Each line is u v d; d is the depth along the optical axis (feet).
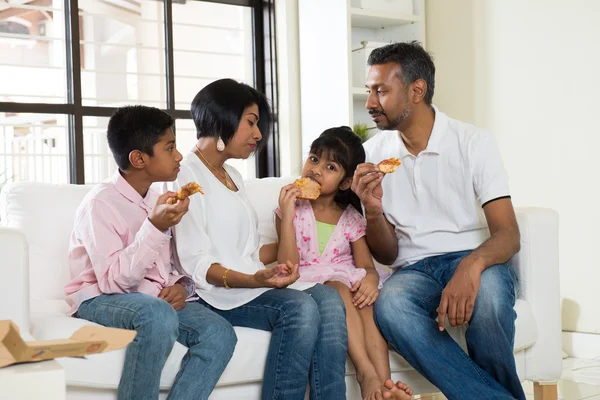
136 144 6.25
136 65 13.29
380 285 7.33
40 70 12.41
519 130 12.09
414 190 7.43
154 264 6.23
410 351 6.51
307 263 7.19
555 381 7.43
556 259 7.43
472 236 7.31
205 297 6.40
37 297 6.63
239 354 6.02
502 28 12.24
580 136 11.35
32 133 12.46
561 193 11.59
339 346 6.21
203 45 13.83
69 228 6.87
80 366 5.43
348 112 12.48
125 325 5.59
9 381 3.71
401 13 12.92
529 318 7.15
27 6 12.30
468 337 6.59
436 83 13.29
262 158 14.02
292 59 13.61
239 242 6.73
